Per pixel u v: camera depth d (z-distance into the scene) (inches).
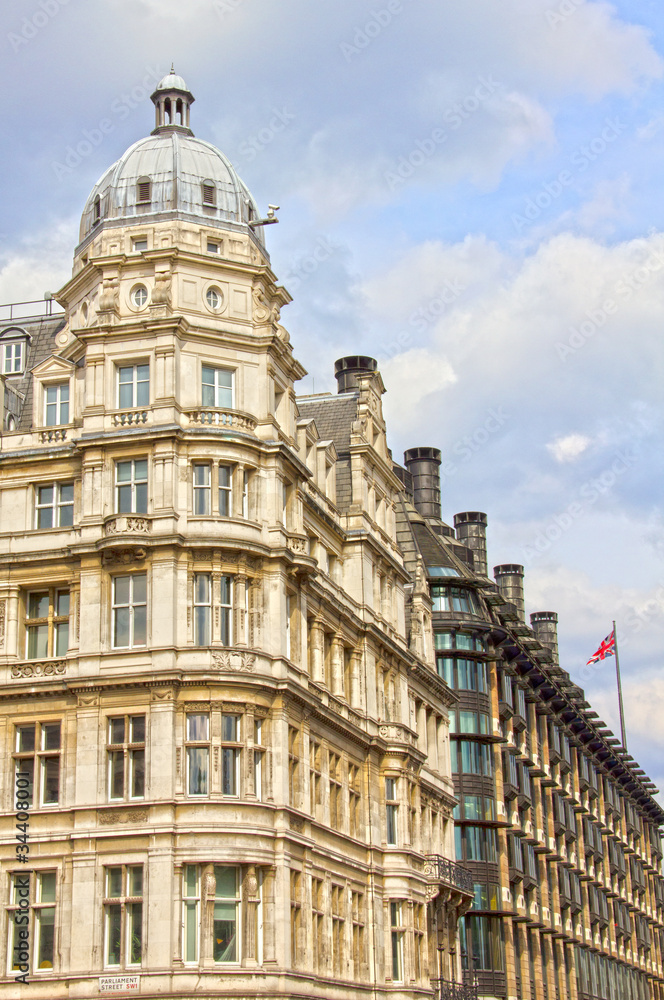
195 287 2114.9
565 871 4146.2
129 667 1905.8
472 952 3248.0
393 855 2421.3
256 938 1849.2
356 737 2331.4
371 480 2603.3
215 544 1941.4
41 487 2071.9
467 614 3494.1
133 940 1809.8
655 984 5467.5
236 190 2262.6
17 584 2017.7
